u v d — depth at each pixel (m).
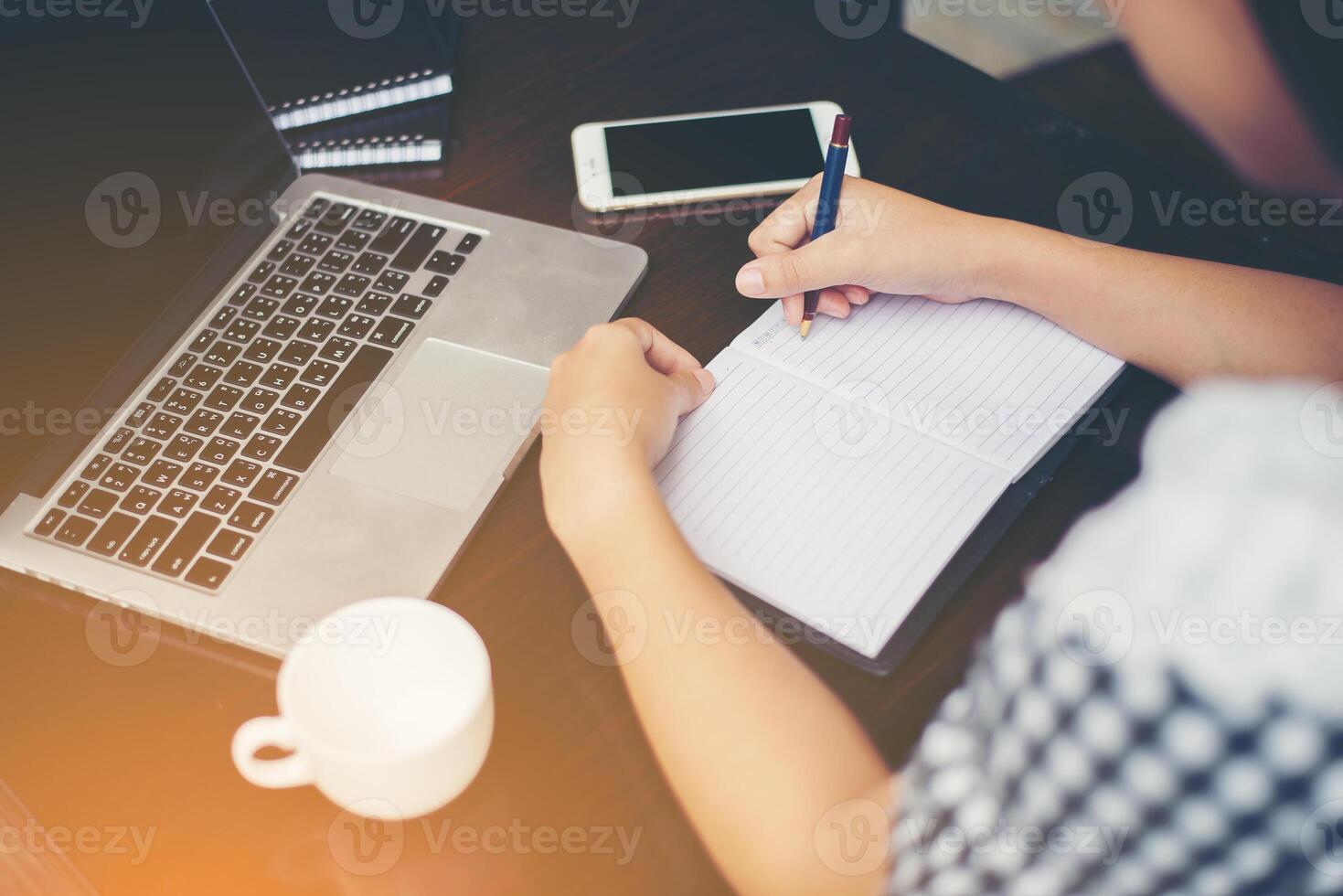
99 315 0.73
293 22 0.92
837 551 0.64
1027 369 0.75
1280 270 0.81
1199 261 0.76
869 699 0.59
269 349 0.76
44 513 0.67
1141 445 0.71
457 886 0.52
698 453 0.69
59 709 0.60
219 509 0.67
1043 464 0.70
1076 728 0.52
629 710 0.59
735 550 0.64
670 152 0.91
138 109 0.75
